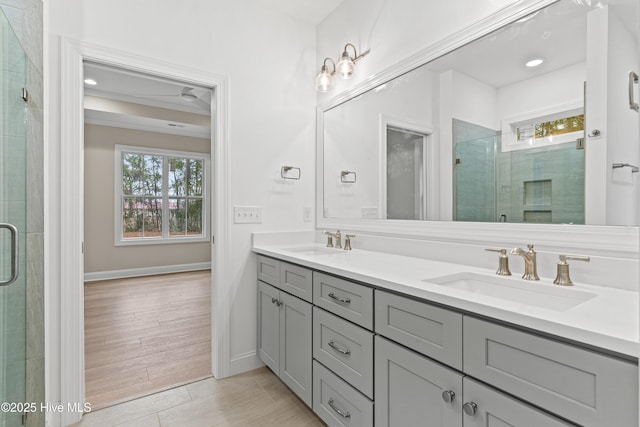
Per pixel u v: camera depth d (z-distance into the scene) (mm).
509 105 1327
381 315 1172
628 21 1021
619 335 631
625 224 1019
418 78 1711
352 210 2152
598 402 656
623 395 623
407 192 1781
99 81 3637
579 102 1128
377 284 1167
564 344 708
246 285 2150
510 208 1325
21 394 1264
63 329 1576
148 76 1902
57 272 1571
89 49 1655
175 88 3885
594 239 1084
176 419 1626
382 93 1936
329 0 2217
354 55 2131
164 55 1882
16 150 1219
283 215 2318
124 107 4281
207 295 3936
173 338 2641
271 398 1814
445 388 944
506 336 807
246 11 2184
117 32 1745
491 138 1390
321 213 2430
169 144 5301
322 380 1492
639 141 979
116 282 4590
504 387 811
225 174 2074
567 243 1150
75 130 1619
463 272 1301
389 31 1882
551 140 1203
